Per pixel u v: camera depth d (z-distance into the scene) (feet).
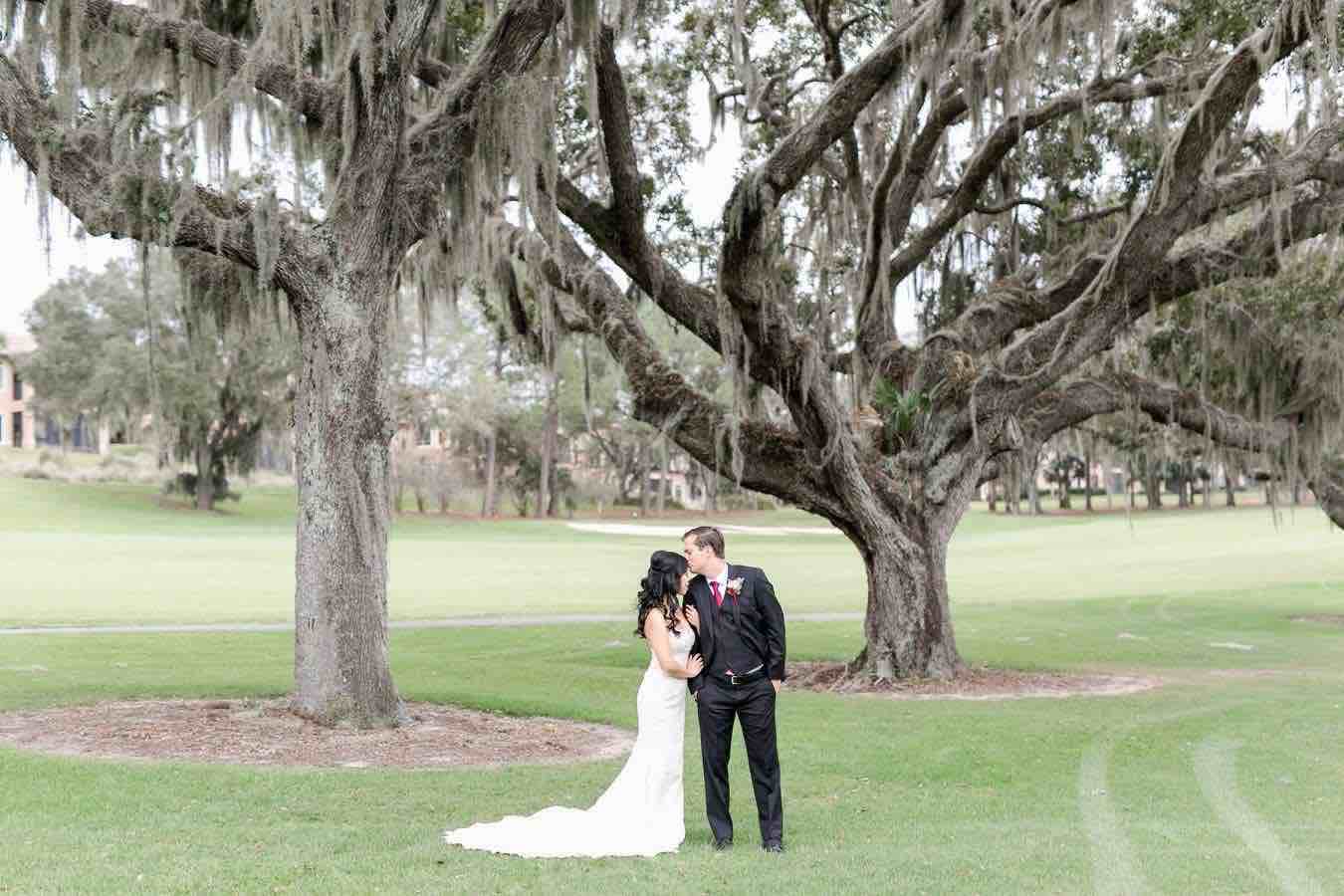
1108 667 63.46
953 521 58.59
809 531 276.41
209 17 45.47
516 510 317.01
